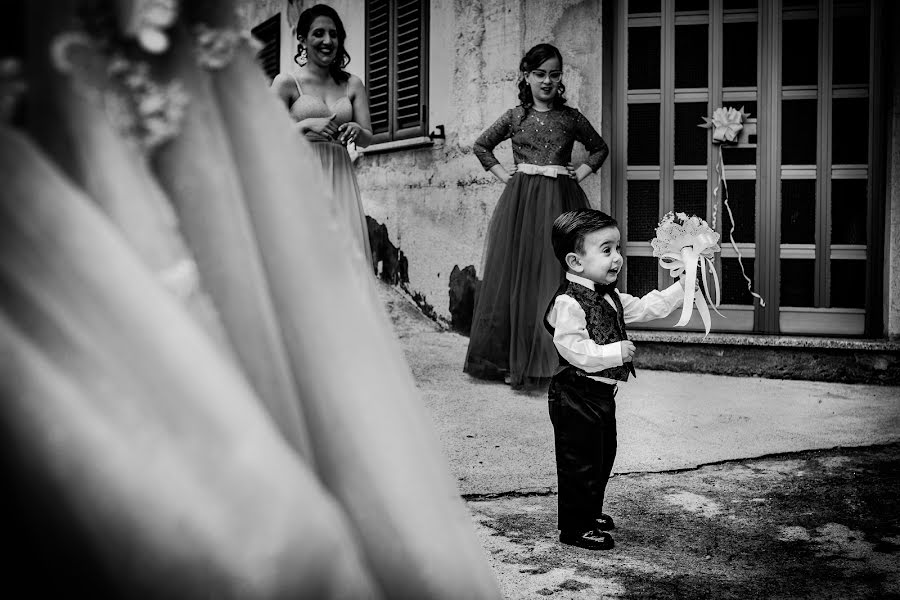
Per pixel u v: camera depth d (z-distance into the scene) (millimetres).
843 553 3035
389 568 981
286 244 1010
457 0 7230
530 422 4816
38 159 746
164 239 846
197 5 950
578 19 6426
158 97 881
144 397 710
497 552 3012
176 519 686
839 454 4273
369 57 8578
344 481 989
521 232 5715
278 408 935
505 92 6840
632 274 6504
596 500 3078
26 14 824
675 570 2875
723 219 6363
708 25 6266
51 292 709
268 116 1023
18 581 701
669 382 5855
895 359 5840
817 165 6164
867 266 6062
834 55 6109
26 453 673
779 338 6059
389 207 8266
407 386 1074
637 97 6398
